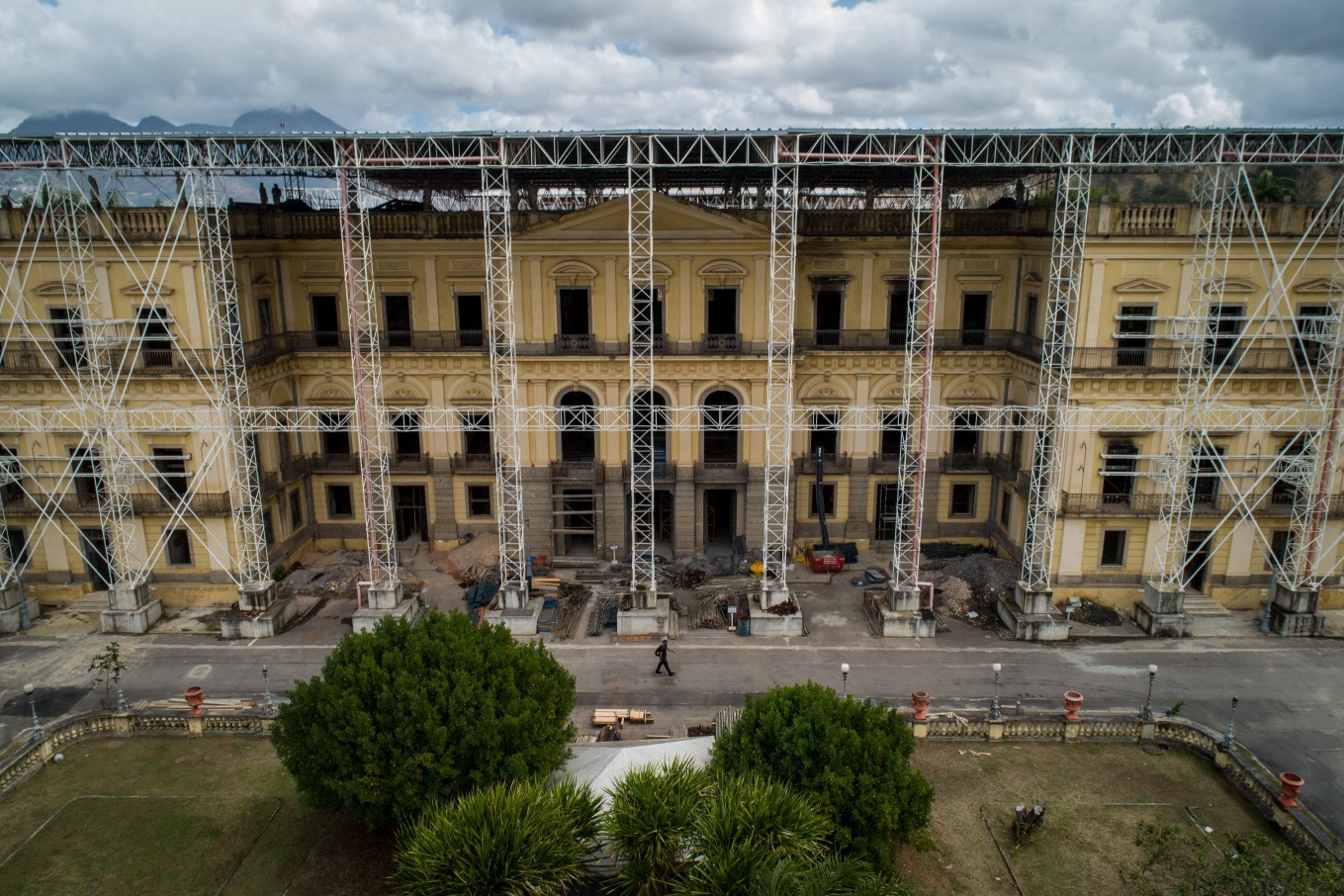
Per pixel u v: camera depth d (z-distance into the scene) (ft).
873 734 71.10
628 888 60.29
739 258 128.67
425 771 71.15
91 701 103.30
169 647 116.26
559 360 131.54
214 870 76.23
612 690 106.42
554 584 132.98
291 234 134.82
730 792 61.72
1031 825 78.48
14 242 115.03
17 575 124.77
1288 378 114.83
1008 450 139.64
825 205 160.04
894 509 146.51
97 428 116.78
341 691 73.87
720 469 137.18
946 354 137.59
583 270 129.08
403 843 68.28
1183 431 116.16
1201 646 115.85
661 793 62.90
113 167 109.29
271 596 122.52
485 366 136.46
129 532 122.42
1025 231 131.54
